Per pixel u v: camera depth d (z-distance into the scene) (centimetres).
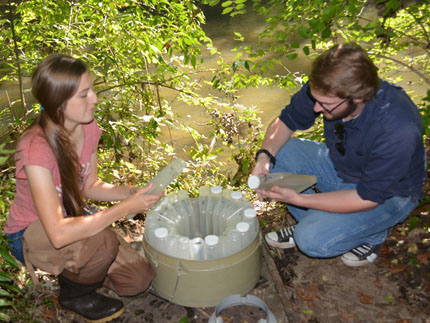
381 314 215
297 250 262
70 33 388
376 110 194
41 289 234
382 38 346
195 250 207
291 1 304
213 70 424
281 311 220
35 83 172
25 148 175
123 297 233
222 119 426
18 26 402
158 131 394
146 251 223
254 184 211
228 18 1016
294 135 460
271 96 665
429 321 209
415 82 595
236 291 220
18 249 200
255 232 224
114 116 426
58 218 179
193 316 220
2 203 214
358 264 241
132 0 378
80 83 174
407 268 240
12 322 214
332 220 220
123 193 222
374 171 197
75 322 218
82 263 193
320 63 182
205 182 387
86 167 207
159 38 367
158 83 396
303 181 232
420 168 212
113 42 357
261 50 332
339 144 219
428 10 329
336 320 215
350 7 278
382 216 217
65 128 180
